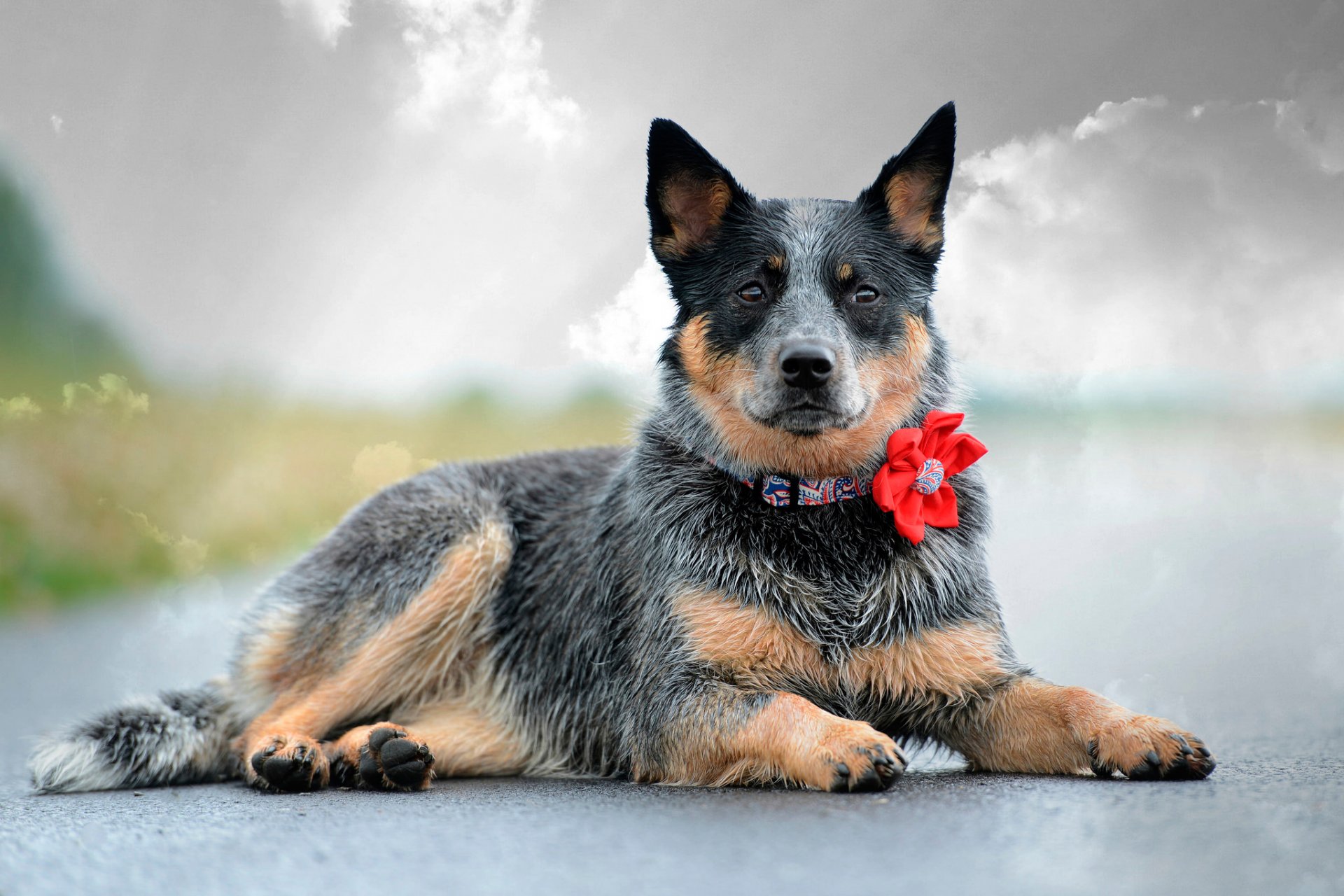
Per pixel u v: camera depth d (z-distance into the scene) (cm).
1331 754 431
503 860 272
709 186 478
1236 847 270
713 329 455
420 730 483
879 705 419
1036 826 292
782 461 441
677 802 347
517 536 514
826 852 269
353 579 500
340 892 250
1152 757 362
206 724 498
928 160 479
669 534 436
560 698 477
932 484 415
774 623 409
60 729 480
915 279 473
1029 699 402
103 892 257
